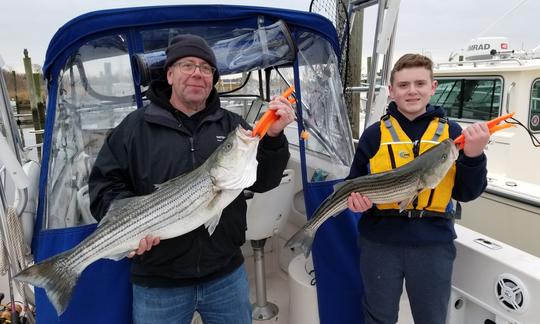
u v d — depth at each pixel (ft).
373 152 7.74
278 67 10.14
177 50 6.52
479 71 18.94
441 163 6.38
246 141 5.77
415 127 7.50
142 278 6.73
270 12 8.42
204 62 6.65
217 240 6.79
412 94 7.28
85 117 7.90
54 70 7.58
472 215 17.49
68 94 7.75
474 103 19.60
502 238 16.49
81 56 7.68
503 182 17.07
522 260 7.72
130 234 6.21
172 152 6.65
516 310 7.49
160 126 6.73
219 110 7.21
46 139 7.60
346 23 10.52
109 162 6.78
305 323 9.41
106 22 7.54
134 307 6.97
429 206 7.15
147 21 7.75
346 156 9.79
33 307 9.23
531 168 18.17
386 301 7.50
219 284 7.01
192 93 6.61
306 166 9.20
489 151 18.49
